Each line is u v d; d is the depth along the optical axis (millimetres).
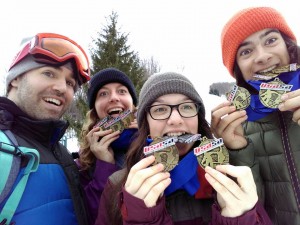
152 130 524
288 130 517
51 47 585
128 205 408
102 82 907
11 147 454
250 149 543
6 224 426
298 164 498
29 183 476
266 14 562
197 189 479
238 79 630
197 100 533
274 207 532
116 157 802
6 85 615
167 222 421
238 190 387
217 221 407
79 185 625
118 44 3934
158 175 412
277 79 530
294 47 562
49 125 564
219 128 541
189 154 500
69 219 527
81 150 851
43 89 577
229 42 606
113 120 806
